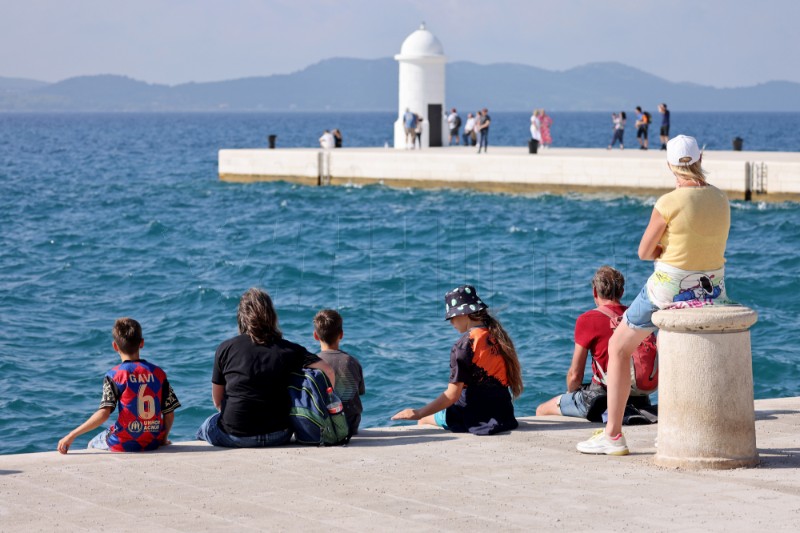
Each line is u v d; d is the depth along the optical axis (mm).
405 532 7836
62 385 18719
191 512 8438
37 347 22141
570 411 12406
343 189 60250
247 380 10953
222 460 10375
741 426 9695
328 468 10000
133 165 96250
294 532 7867
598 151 63344
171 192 62969
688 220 9383
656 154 58719
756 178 49406
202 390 18250
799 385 18641
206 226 46812
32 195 63219
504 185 56344
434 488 9172
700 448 9680
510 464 10086
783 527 7820
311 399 10984
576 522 8047
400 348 21641
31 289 30250
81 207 55938
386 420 16562
